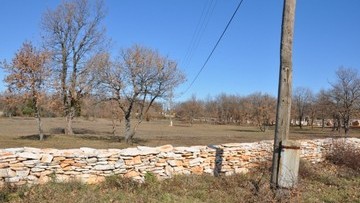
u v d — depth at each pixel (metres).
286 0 7.29
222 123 78.88
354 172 11.16
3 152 7.30
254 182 8.45
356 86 47.09
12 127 42.59
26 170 7.46
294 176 7.23
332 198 7.82
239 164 10.41
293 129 64.31
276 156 7.36
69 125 33.78
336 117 51.66
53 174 7.71
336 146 13.15
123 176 8.30
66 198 6.52
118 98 27.45
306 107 69.62
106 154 8.29
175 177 8.71
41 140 26.45
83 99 32.53
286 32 7.28
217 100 81.88
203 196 7.42
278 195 7.07
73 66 34.09
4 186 6.96
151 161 8.81
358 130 61.03
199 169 9.54
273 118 54.78
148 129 48.31
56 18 33.88
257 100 69.56
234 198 7.29
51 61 29.56
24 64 26.11
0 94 31.48
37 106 27.20
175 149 9.28
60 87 30.30
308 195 7.79
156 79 27.34
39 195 6.60
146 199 6.86
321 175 10.12
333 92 49.84
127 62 26.86
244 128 60.75
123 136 32.53
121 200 6.72
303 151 12.40
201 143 27.20
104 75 27.41
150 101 28.34
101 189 7.53
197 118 79.62
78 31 34.66
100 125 50.88
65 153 7.95
